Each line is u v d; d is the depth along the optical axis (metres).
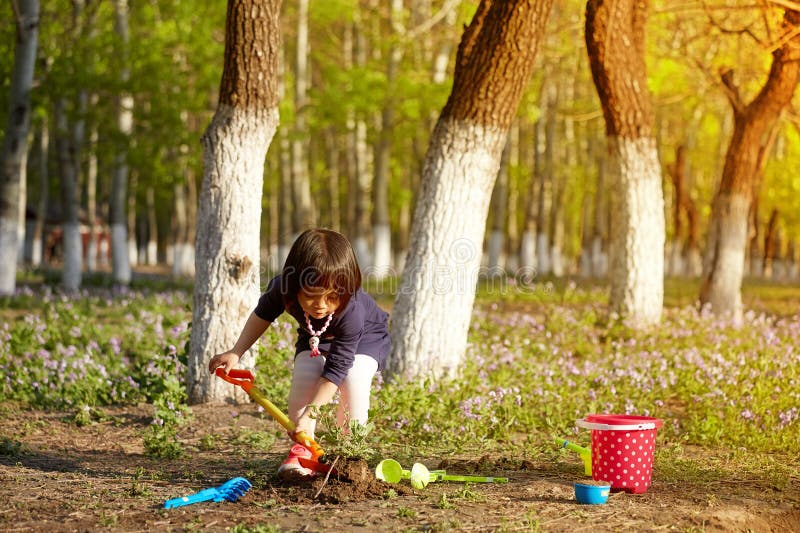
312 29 33.19
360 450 4.62
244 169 7.49
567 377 8.32
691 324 12.71
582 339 11.65
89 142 21.97
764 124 14.84
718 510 4.42
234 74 7.45
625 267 12.73
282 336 8.55
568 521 4.15
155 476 5.03
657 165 12.71
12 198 17.62
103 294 18.31
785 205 39.44
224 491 4.46
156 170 22.27
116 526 4.02
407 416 6.79
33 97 19.05
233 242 7.46
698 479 5.21
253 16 7.38
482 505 4.40
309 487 4.55
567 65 28.97
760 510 4.49
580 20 16.30
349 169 38.06
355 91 24.30
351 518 4.09
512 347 10.43
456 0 24.61
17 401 7.88
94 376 8.30
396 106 25.42
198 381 7.45
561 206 37.22
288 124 24.47
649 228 12.67
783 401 7.52
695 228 33.22
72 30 20.72
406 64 26.00
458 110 8.38
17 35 17.50
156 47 20.23
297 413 4.76
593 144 41.00
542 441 6.50
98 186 52.53
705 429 6.75
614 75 12.12
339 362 4.55
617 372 8.17
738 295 15.11
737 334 12.16
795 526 4.45
